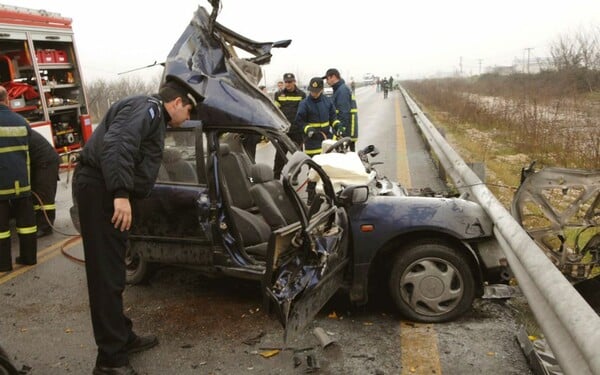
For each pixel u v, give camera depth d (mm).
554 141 11688
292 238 3439
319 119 8336
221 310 4477
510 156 11703
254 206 5094
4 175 5422
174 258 4516
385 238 4008
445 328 3986
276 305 3264
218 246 4312
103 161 3156
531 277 2867
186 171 4438
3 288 5164
